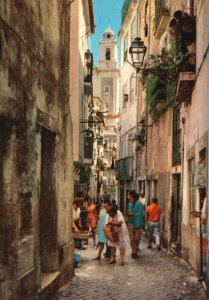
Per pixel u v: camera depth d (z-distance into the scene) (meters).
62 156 9.27
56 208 8.55
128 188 30.50
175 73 12.57
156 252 14.20
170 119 15.30
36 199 6.95
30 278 6.50
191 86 11.19
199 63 10.14
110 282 9.35
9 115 5.60
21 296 6.09
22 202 6.24
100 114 42.53
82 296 8.12
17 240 6.00
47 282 7.71
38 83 7.19
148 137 21.06
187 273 10.34
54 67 8.53
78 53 17.53
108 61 99.19
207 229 8.14
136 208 13.13
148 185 21.03
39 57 7.26
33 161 6.77
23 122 6.26
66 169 9.69
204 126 9.09
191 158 11.32
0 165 5.64
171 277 9.88
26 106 6.42
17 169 6.01
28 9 6.52
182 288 8.78
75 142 17.73
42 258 8.44
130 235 13.04
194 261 10.52
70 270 9.73
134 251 13.00
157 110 17.39
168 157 15.60
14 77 5.82
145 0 23.98
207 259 8.01
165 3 17.17
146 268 11.07
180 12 11.21
